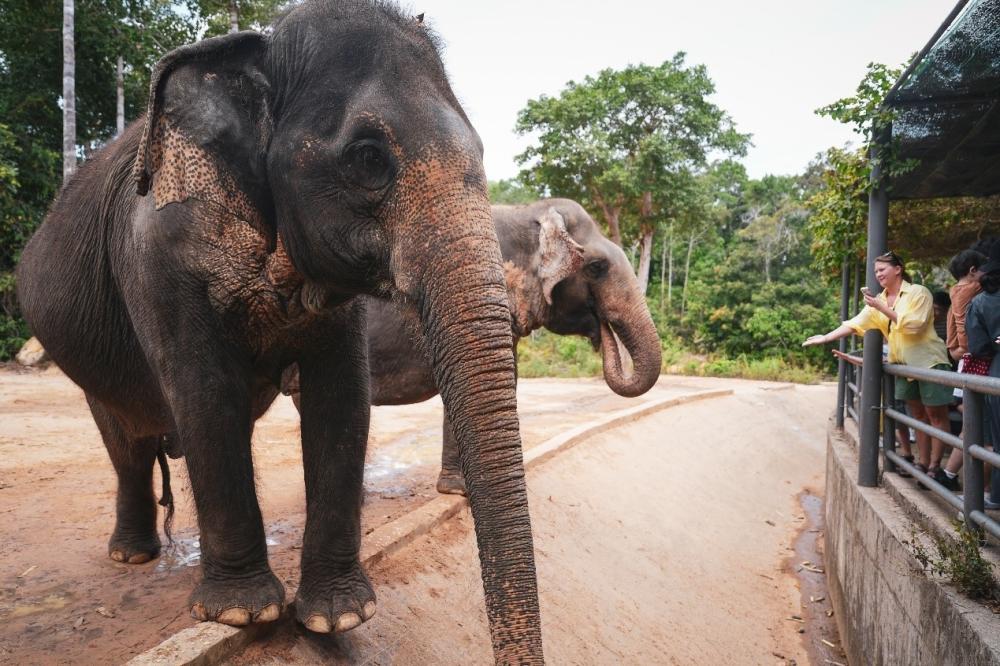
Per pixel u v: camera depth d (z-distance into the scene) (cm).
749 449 1292
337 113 254
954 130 598
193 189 280
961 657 302
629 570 645
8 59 1786
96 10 1756
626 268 656
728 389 1625
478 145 257
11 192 1633
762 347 2819
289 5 294
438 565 473
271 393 370
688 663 547
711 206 2811
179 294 288
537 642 203
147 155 281
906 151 633
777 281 3064
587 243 650
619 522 726
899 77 536
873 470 564
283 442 834
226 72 282
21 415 891
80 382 403
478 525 214
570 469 780
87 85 1847
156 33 1831
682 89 2545
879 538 461
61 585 389
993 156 650
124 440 418
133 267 313
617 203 2633
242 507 306
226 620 302
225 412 296
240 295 288
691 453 1100
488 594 208
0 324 1562
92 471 637
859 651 514
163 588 388
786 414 1653
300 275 288
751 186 4469
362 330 335
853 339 962
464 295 227
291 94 267
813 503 1153
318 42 263
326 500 328
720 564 771
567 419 1127
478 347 223
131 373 369
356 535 338
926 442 524
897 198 770
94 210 373
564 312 657
